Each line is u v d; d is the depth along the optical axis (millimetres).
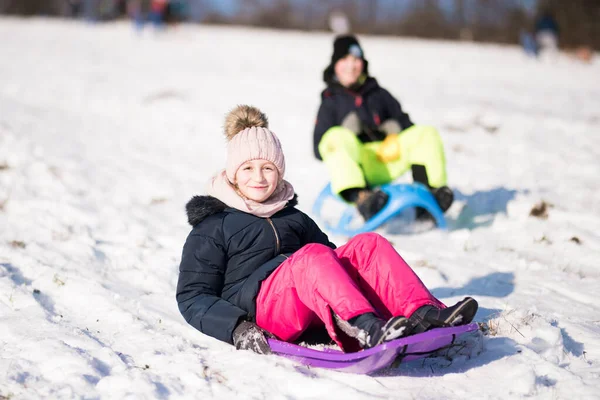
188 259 5629
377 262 5176
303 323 5402
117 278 7566
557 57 46344
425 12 81312
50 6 92625
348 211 9594
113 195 11453
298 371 5145
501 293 7113
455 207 10750
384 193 8969
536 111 21594
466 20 80312
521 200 10250
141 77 28906
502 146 15875
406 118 9906
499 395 4750
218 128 18516
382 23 84188
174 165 14219
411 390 4855
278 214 5828
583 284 7457
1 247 8188
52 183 11648
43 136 15594
